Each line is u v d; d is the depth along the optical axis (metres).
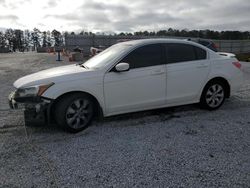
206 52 5.68
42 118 4.35
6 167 3.38
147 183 3.02
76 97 4.46
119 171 3.27
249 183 3.00
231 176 3.14
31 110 4.35
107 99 4.72
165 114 5.51
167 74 5.14
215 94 5.73
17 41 111.88
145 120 5.14
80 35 40.31
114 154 3.72
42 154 3.73
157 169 3.31
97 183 3.02
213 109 5.77
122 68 4.66
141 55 4.98
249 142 4.12
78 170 3.30
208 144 4.04
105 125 4.88
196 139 4.23
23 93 4.40
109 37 41.28
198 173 3.21
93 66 5.02
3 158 3.62
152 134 4.45
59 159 3.59
